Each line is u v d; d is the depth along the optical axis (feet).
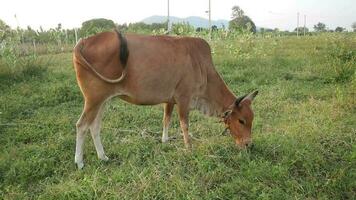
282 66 18.03
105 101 8.24
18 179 7.92
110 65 7.91
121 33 7.96
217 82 9.35
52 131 10.35
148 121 11.10
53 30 34.06
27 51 25.04
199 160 8.07
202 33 24.82
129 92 8.27
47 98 12.99
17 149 9.11
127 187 7.17
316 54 20.97
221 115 9.45
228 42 24.52
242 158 8.24
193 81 8.90
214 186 7.42
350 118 10.46
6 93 13.56
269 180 7.43
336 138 9.04
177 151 8.75
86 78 7.96
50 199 7.04
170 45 8.53
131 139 9.73
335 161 8.28
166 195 6.98
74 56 7.95
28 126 10.61
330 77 14.87
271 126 10.33
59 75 16.61
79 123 8.26
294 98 13.03
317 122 10.23
